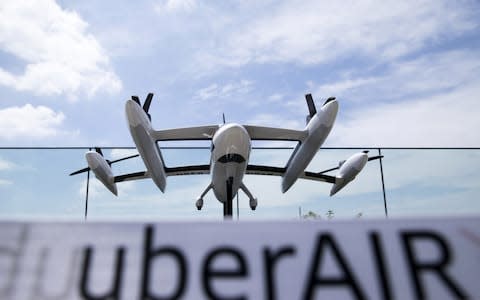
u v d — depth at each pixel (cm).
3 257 188
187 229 199
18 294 181
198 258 192
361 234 196
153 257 193
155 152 1071
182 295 185
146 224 200
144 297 184
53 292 183
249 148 988
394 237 195
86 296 184
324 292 184
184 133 1126
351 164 1266
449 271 187
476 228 196
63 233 196
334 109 1055
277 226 199
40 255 190
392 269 188
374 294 183
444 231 195
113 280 187
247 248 194
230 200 1038
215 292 186
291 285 186
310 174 1249
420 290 184
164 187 1211
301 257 192
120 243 196
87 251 193
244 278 188
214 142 973
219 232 198
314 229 198
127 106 938
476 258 190
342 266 189
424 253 191
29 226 197
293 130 1123
